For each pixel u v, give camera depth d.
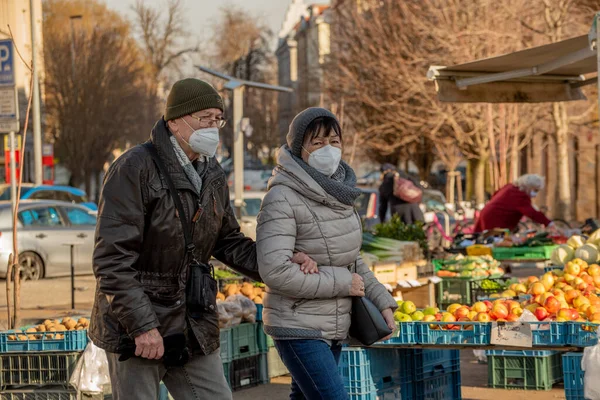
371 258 16.86
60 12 85.31
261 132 107.81
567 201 38.22
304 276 6.95
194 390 6.69
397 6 50.91
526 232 23.11
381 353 10.05
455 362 11.16
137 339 6.18
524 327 9.23
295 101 115.75
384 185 26.92
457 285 17.38
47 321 11.83
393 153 63.78
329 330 7.14
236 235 7.22
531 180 22.88
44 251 27.28
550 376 12.30
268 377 13.09
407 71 46.09
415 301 17.44
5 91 17.33
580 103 46.69
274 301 7.19
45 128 68.38
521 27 39.53
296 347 7.09
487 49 39.75
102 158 71.19
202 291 6.52
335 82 61.34
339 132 7.26
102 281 6.21
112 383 6.52
